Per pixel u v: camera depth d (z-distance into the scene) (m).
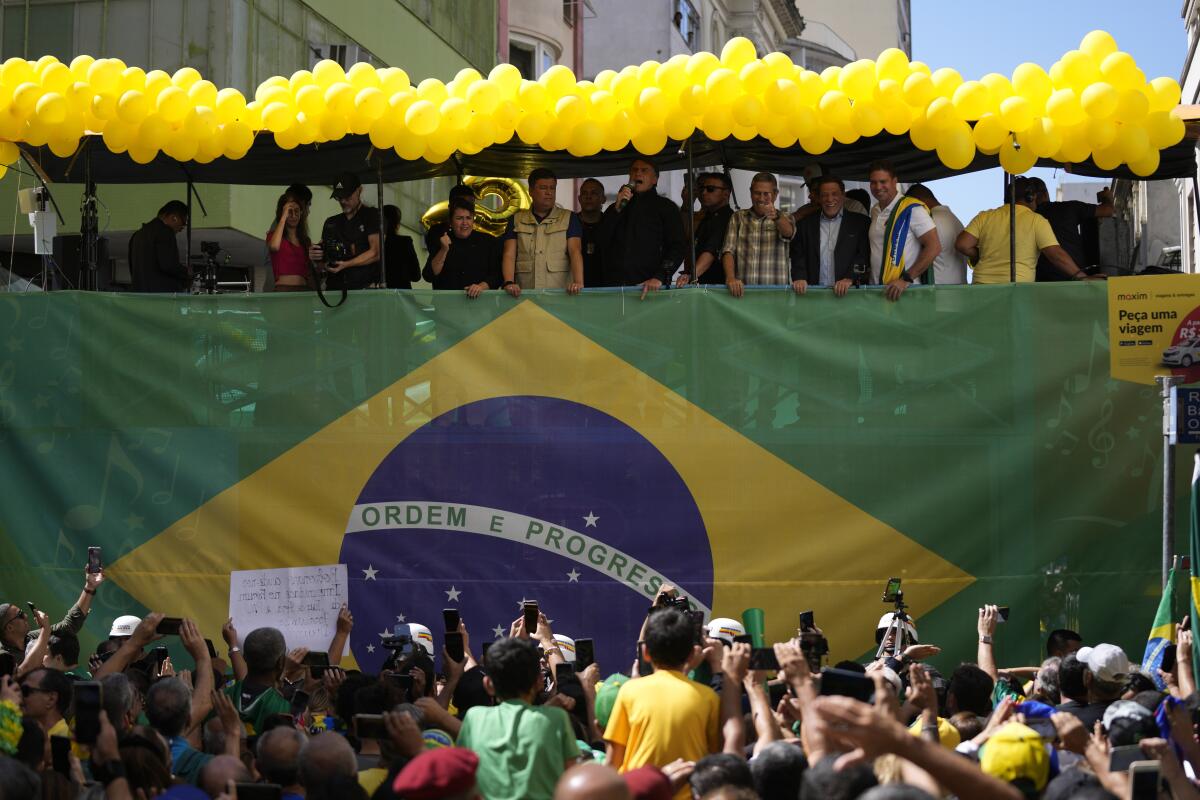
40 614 7.74
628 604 9.76
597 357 9.94
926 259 9.97
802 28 40.28
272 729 5.21
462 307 10.07
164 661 8.12
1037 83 9.23
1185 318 9.59
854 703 3.54
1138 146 9.23
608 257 10.63
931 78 9.34
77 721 4.88
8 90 9.91
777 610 9.67
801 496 9.73
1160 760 4.46
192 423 10.16
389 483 9.98
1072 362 9.70
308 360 10.12
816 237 10.25
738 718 5.25
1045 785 4.51
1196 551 7.79
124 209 18.02
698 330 9.89
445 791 4.13
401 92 9.65
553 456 9.88
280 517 10.02
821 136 9.43
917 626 9.61
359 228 10.51
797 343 9.83
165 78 9.90
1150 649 8.36
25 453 10.25
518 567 9.84
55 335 10.30
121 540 10.10
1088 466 9.63
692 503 9.78
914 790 3.39
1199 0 15.84
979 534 9.65
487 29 26.78
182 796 4.77
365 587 9.91
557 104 9.50
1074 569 9.59
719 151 10.59
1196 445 9.57
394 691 6.23
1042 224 10.35
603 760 5.92
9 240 18.34
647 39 31.09
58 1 18.66
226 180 11.34
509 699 5.37
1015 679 7.96
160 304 10.26
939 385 9.74
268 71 19.14
